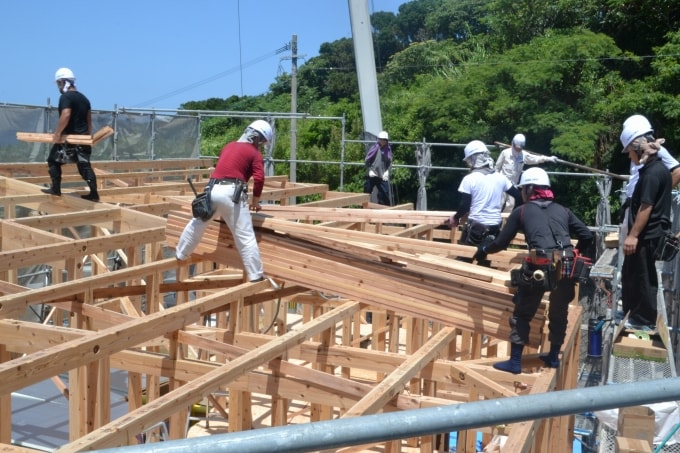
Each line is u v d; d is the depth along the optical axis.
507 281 5.36
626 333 6.39
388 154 12.95
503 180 7.30
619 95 20.48
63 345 3.85
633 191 5.68
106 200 9.63
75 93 8.32
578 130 19.59
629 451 5.14
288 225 5.99
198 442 1.43
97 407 4.32
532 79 20.41
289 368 4.64
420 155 15.53
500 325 5.32
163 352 6.88
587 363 9.28
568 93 21.36
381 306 5.66
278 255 5.96
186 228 5.97
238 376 4.07
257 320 7.61
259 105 37.53
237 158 5.85
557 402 1.56
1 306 4.54
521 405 1.55
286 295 6.30
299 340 4.71
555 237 4.62
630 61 21.88
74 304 5.25
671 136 20.02
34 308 9.20
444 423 1.52
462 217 7.20
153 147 15.80
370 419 1.50
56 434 7.16
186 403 3.63
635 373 5.91
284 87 39.94
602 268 7.49
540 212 4.73
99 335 4.06
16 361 3.57
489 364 5.02
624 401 1.58
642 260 5.38
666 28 22.11
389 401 4.37
